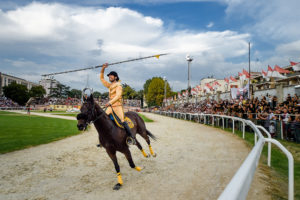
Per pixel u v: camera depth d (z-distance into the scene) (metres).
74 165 5.30
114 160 4.04
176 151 6.82
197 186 3.85
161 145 7.89
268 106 10.82
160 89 64.25
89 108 3.81
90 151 6.86
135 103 94.00
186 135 10.56
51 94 95.44
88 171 4.83
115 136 4.02
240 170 1.61
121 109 4.49
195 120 21.09
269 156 5.04
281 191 3.55
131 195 3.53
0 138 8.90
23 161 5.62
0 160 5.70
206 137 9.78
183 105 32.78
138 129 5.41
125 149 4.22
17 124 15.00
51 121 18.89
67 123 17.28
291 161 3.04
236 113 12.52
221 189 3.68
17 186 3.92
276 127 8.96
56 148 7.30
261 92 17.34
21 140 8.53
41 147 7.46
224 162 5.40
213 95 26.22
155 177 4.39
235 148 7.07
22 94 66.88
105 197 3.46
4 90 66.19
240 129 11.54
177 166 5.14
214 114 15.30
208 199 3.31
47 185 3.97
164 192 3.62
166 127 14.83
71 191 3.70
